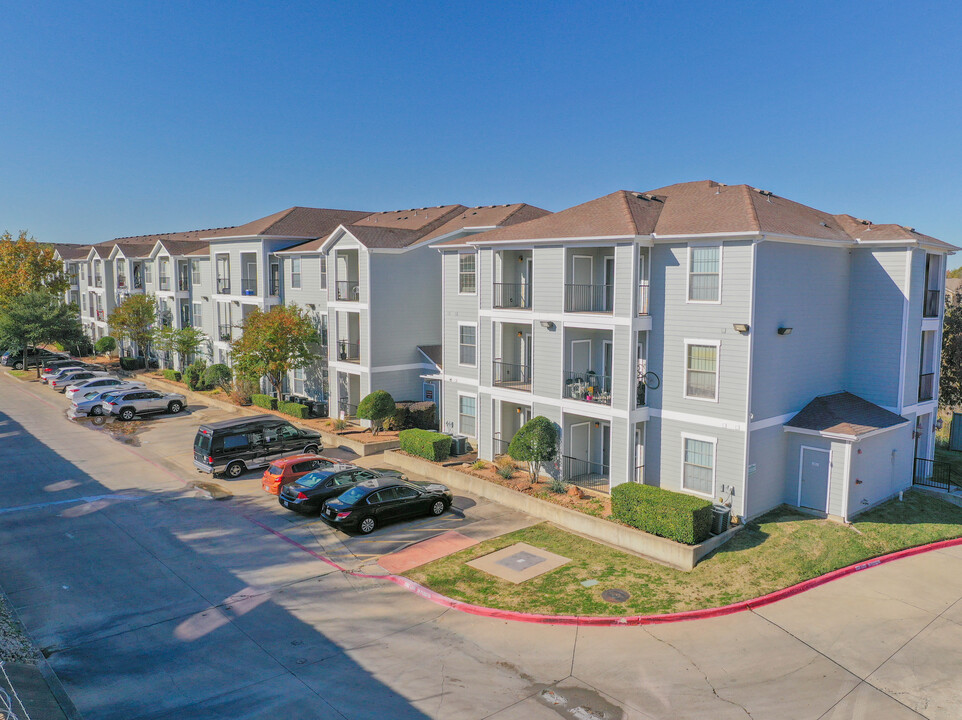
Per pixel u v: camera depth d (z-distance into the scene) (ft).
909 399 80.74
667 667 45.55
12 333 175.63
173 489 84.17
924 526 70.44
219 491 83.35
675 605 54.24
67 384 154.61
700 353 72.69
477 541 68.28
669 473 76.07
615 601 54.95
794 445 74.13
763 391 70.85
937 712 40.60
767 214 73.31
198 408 138.00
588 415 78.95
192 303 165.17
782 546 64.49
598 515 70.90
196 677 43.39
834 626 51.31
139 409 128.36
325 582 58.80
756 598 55.26
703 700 41.65
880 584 58.54
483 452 91.66
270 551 65.31
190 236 208.33
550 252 81.41
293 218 140.87
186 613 52.49
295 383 133.80
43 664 44.60
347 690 42.14
